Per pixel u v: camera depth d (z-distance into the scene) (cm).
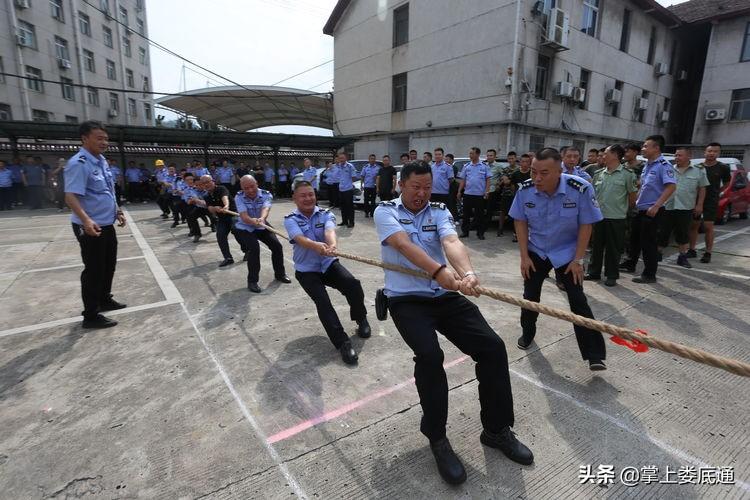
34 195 1340
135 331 366
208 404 256
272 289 484
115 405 256
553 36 1258
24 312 414
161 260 631
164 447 219
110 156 1695
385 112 1711
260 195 487
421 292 216
